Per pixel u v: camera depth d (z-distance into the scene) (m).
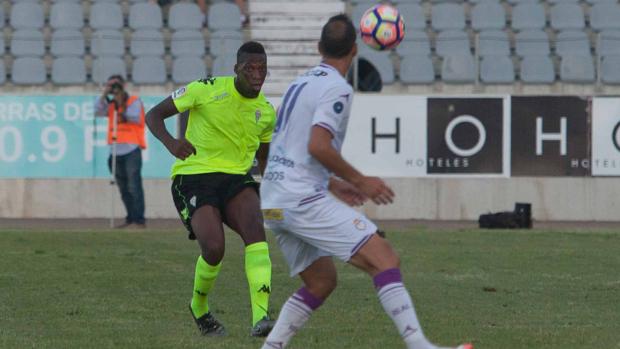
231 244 41.03
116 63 58.38
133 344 20.97
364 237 16.86
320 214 17.00
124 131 48.12
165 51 60.47
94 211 54.53
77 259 35.28
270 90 59.44
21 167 54.16
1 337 21.72
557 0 63.88
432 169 54.84
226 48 59.62
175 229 47.06
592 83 58.16
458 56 58.44
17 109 54.00
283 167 17.33
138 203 48.38
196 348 20.47
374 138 54.75
